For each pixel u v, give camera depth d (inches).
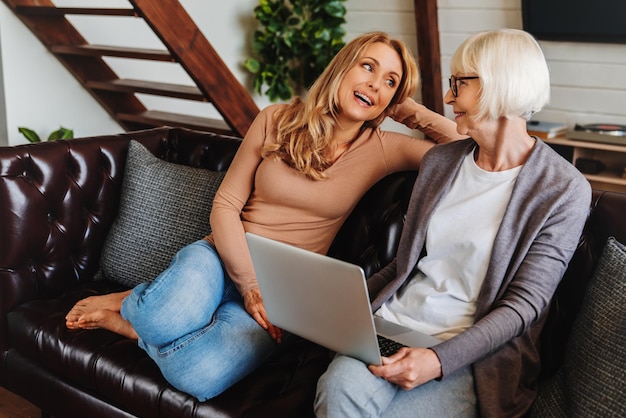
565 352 63.4
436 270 68.0
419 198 71.4
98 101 152.8
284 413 66.1
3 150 86.7
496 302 63.4
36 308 86.3
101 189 95.1
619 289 59.7
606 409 54.9
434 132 84.4
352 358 60.0
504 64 62.2
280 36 185.8
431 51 176.1
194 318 71.5
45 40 138.6
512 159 65.8
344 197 80.7
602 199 67.9
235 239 79.3
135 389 73.5
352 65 79.7
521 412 62.2
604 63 161.0
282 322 65.9
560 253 62.2
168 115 153.1
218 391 69.4
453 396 61.2
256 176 83.0
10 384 89.0
